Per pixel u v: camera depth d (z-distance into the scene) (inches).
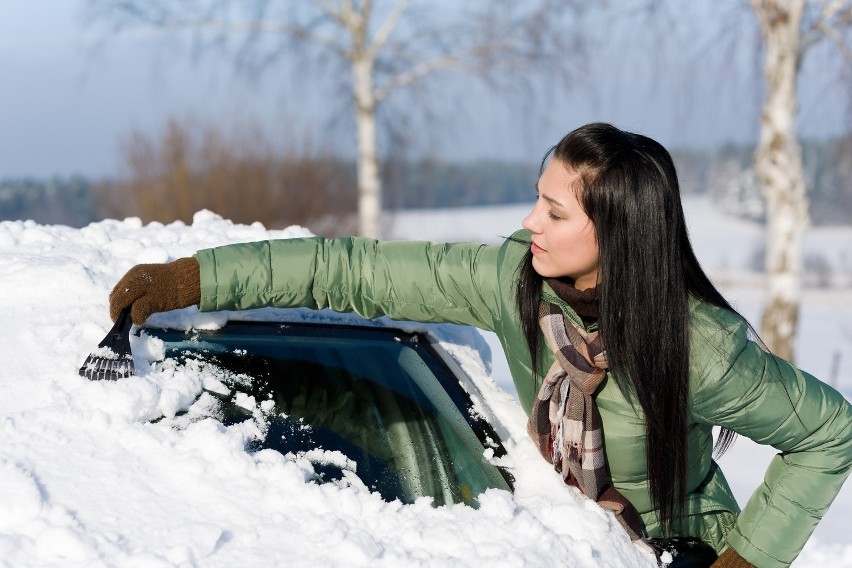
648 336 99.7
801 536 109.4
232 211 1075.3
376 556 88.7
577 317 106.0
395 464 107.8
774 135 512.7
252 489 94.9
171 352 113.3
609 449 108.9
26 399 101.0
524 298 107.1
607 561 98.2
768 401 103.2
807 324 1050.1
